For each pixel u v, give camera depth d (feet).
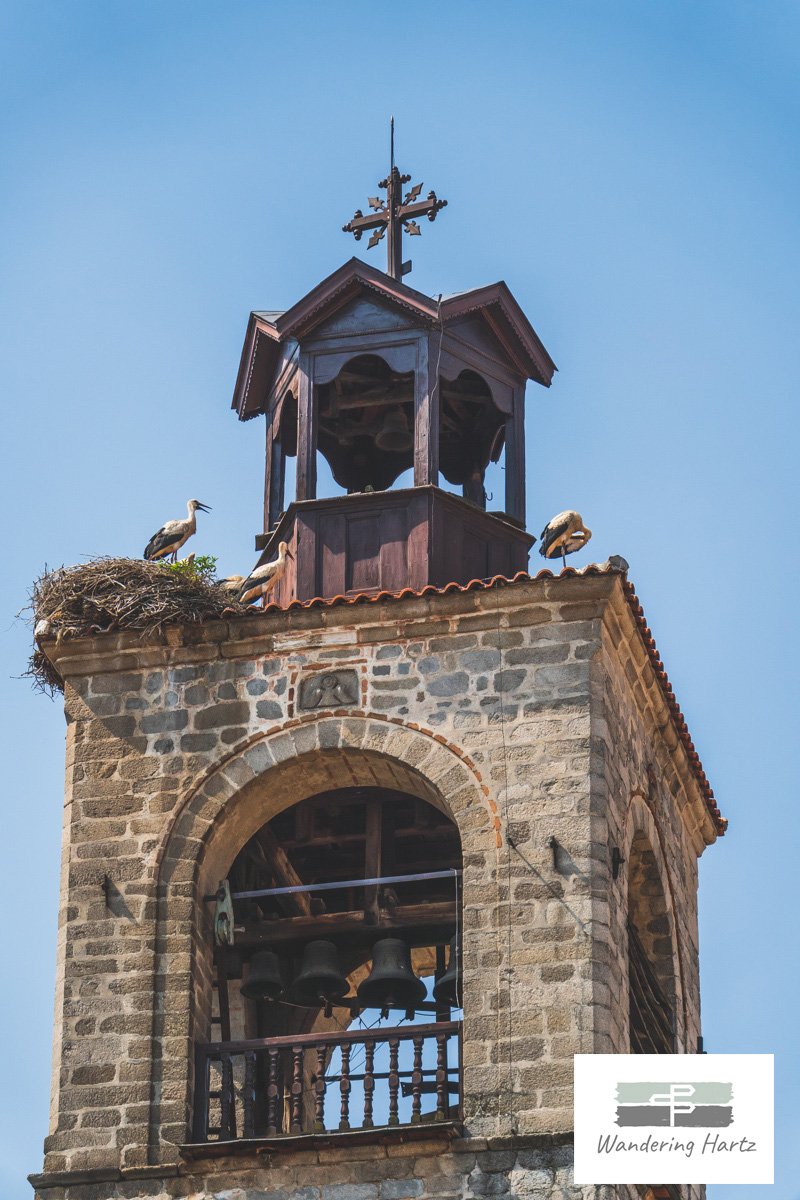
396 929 163.02
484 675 161.17
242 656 164.55
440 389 178.40
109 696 165.17
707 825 182.50
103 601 165.78
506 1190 148.46
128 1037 156.04
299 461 174.29
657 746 172.14
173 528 173.17
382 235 183.11
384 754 160.56
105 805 162.50
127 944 158.51
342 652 163.32
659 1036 164.86
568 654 160.86
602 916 154.61
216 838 161.58
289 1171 151.02
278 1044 156.46
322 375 175.83
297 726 162.09
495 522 174.19
